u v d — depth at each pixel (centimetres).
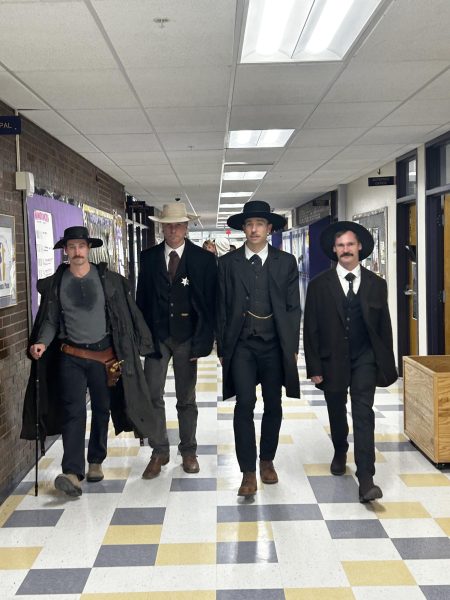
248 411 365
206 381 730
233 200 1327
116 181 903
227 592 264
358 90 438
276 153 711
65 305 377
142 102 450
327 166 827
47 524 335
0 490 375
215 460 437
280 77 400
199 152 681
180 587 269
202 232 3222
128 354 385
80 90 411
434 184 649
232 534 319
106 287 382
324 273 369
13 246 414
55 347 385
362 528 323
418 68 388
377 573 278
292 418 546
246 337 365
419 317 685
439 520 332
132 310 390
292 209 1705
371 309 354
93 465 400
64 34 312
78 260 376
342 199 1074
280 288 364
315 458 438
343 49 356
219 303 371
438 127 571
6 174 416
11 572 285
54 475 419
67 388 375
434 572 278
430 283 658
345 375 357
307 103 473
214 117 509
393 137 621
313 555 295
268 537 315
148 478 401
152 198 1201
